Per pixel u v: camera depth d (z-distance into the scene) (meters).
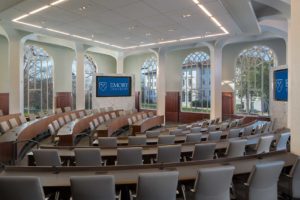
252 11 8.15
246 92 15.29
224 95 15.79
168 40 12.83
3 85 13.24
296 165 3.39
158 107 15.58
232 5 7.62
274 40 13.91
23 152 7.52
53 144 7.80
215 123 10.59
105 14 8.52
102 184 2.73
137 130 10.56
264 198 3.21
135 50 16.02
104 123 10.15
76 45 13.93
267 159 4.05
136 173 3.42
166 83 18.48
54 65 15.73
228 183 3.06
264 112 14.56
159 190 2.84
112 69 19.66
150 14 8.49
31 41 14.19
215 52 13.60
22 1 7.43
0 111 11.27
